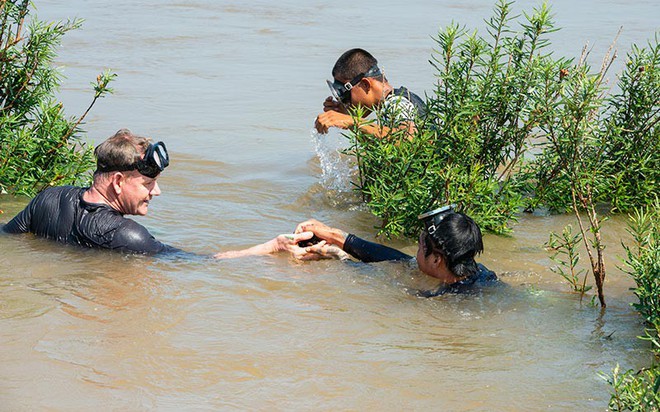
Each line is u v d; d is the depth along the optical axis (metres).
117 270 5.79
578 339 5.02
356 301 5.46
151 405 4.13
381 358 4.70
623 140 7.63
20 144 7.53
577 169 6.59
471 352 4.81
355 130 7.36
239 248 6.55
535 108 7.11
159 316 5.11
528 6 18.64
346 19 17.70
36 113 8.78
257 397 4.24
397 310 5.35
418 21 17.31
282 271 5.94
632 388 4.00
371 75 7.79
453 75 7.08
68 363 4.50
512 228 7.25
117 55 14.02
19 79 7.89
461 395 4.32
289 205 7.67
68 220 6.21
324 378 4.45
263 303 5.38
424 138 6.90
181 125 10.32
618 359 4.77
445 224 5.69
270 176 8.50
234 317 5.15
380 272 5.94
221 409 4.12
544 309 5.45
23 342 4.70
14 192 7.52
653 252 5.13
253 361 4.61
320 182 8.30
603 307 5.51
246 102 11.55
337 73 7.86
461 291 5.65
